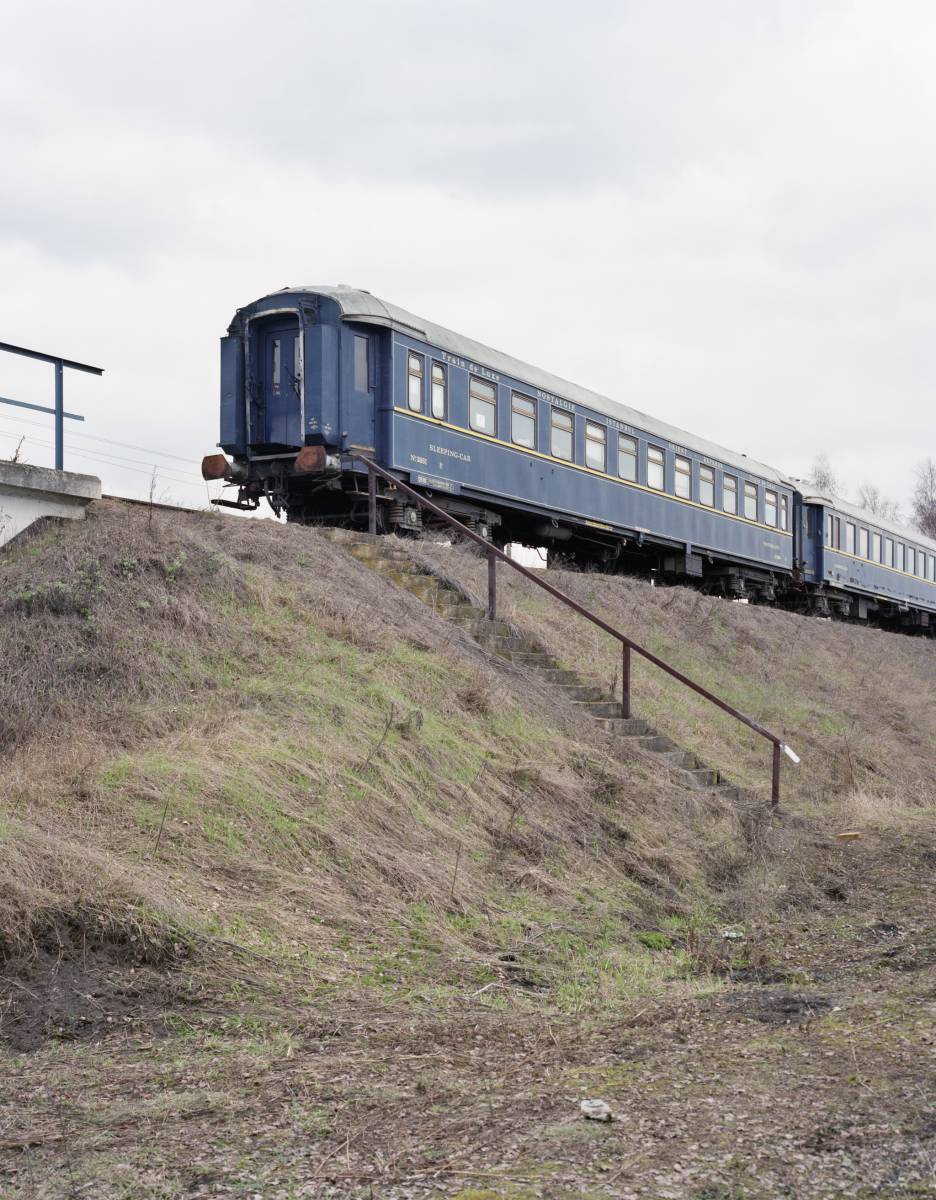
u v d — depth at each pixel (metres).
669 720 12.54
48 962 5.19
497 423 18.20
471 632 11.57
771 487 27.36
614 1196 3.12
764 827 10.16
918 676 22.66
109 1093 4.17
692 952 6.93
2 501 10.41
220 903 5.94
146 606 9.25
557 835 8.25
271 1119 3.89
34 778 6.85
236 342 16.92
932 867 9.77
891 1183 3.16
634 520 21.59
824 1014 5.11
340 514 17.41
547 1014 5.43
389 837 7.29
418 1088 4.21
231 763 7.31
